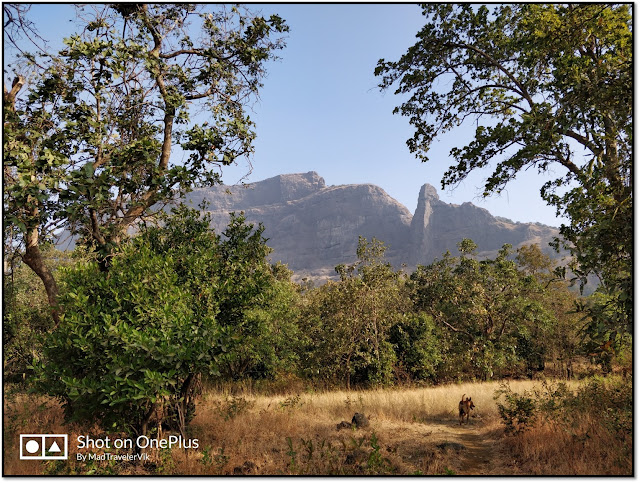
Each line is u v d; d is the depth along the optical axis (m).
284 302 23.50
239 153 11.72
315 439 9.61
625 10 9.61
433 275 35.81
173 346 6.98
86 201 7.77
